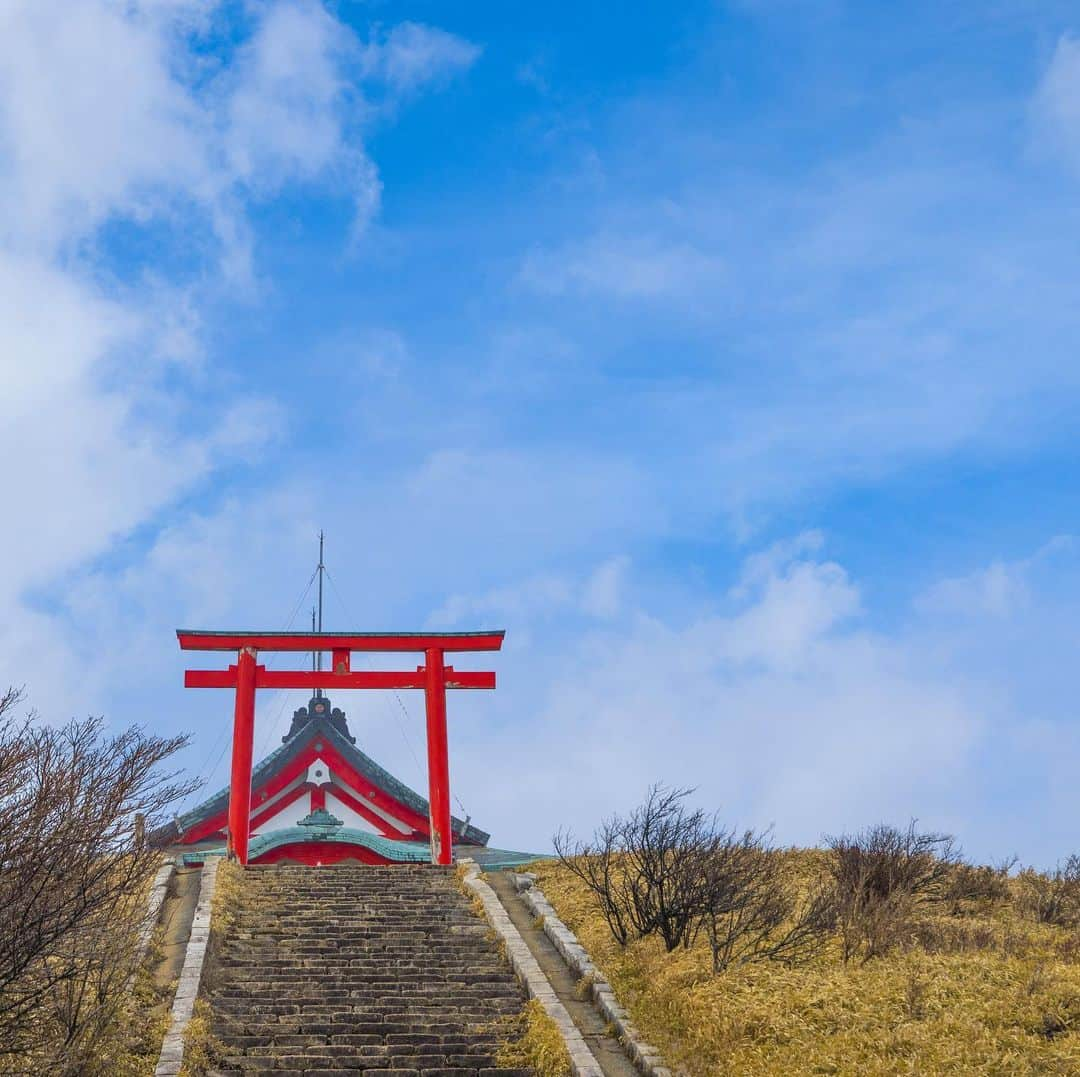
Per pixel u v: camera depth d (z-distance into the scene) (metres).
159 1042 16.91
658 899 23.19
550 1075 16.84
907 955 20.83
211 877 26.61
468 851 40.12
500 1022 18.73
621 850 24.88
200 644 33.66
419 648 34.56
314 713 40.84
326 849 38.75
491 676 34.91
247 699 33.25
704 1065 16.73
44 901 13.97
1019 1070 15.62
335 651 34.38
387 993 20.17
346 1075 16.72
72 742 15.38
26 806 14.15
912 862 26.38
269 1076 16.64
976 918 25.00
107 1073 15.37
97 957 16.64
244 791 32.19
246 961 21.61
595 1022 19.22
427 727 33.69
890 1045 16.58
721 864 22.78
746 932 21.59
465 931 23.75
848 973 19.80
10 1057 14.66
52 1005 15.75
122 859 16.55
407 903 26.03
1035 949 21.33
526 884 28.08
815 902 22.38
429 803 36.78
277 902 25.86
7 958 13.86
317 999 19.59
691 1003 18.69
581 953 21.95
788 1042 17.09
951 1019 17.19
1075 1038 16.58
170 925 23.69
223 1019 18.47
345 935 23.41
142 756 15.56
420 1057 17.30
